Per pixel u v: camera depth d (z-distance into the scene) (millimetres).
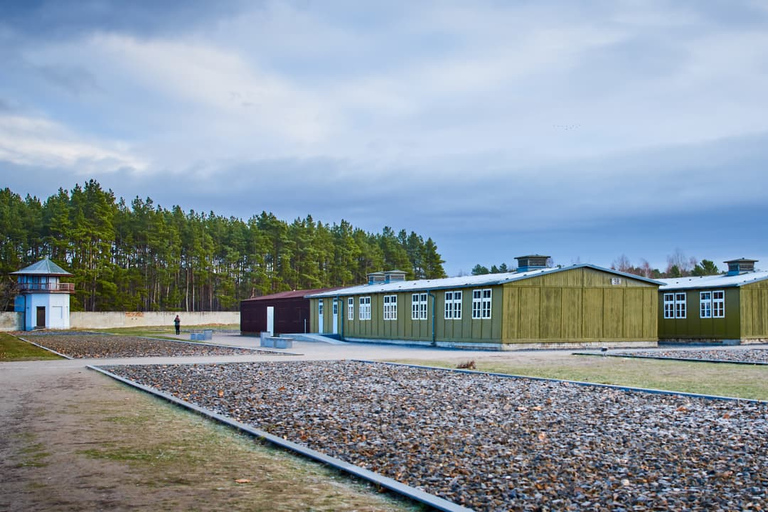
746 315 37750
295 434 10141
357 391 15250
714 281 40312
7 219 91500
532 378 17734
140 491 6848
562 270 34344
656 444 9305
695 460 8352
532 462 8242
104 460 8250
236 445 9227
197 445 9203
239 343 40844
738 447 9094
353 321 45812
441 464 8141
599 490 7027
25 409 12414
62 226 88312
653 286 37062
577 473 7723
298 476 7539
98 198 92000
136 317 79688
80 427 10539
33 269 70438
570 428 10516
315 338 44750
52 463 8078
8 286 81188
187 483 7188
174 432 10156
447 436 9891
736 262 41781
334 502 6527
